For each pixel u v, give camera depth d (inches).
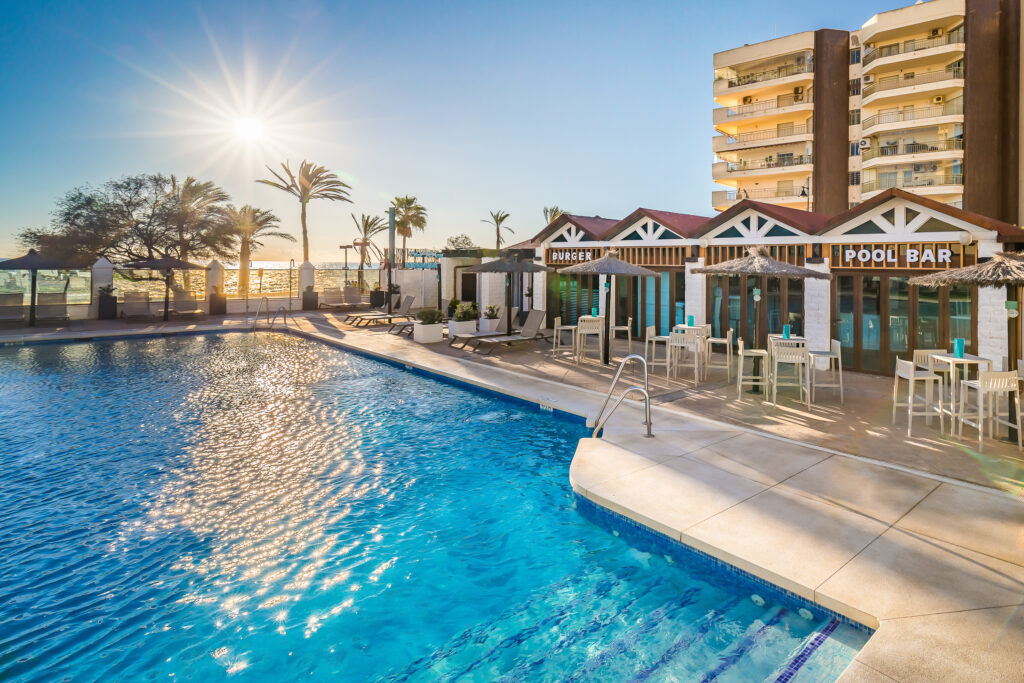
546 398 389.7
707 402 376.8
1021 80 1381.6
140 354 640.4
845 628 149.0
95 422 359.9
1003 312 375.2
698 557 183.9
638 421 329.1
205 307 1109.1
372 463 291.4
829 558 170.7
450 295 1095.6
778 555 172.6
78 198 1318.9
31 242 1306.6
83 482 261.9
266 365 572.1
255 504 240.8
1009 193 1439.5
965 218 405.1
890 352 459.5
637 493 221.9
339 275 1344.7
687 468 249.9
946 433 300.7
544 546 209.2
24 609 167.3
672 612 168.9
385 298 1219.9
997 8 1460.4
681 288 634.8
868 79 1744.6
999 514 199.0
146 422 361.4
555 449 313.4
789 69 1908.2
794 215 578.6
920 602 147.7
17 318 832.3
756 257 415.8
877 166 1670.8
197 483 262.5
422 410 394.0
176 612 167.6
